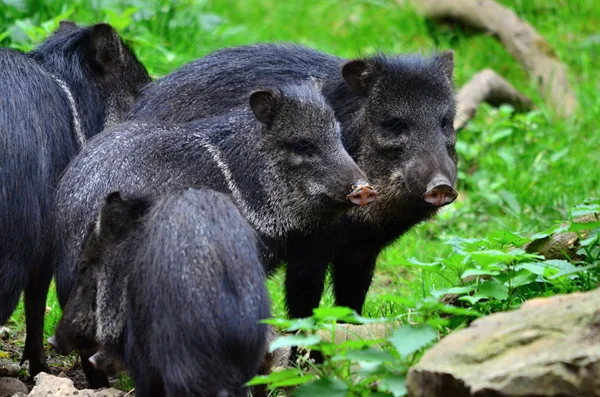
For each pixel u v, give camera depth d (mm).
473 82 19547
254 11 25094
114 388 10133
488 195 16703
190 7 20281
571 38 23141
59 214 10047
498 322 7824
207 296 7820
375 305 12648
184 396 7789
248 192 10625
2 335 12250
